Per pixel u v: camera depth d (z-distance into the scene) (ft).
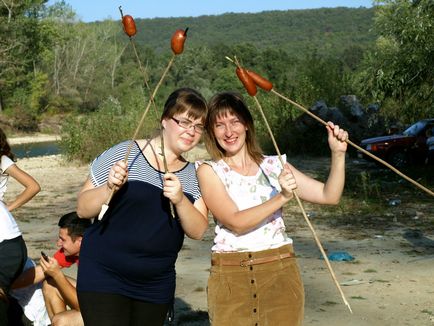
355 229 40.37
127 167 13.14
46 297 17.71
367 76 66.23
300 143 90.94
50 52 239.30
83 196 13.48
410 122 82.33
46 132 212.02
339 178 14.03
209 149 14.20
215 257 14.03
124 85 276.21
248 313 13.70
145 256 13.50
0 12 195.42
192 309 23.84
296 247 35.24
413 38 59.31
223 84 343.46
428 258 31.89
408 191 54.75
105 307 13.41
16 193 58.80
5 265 16.01
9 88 214.90
